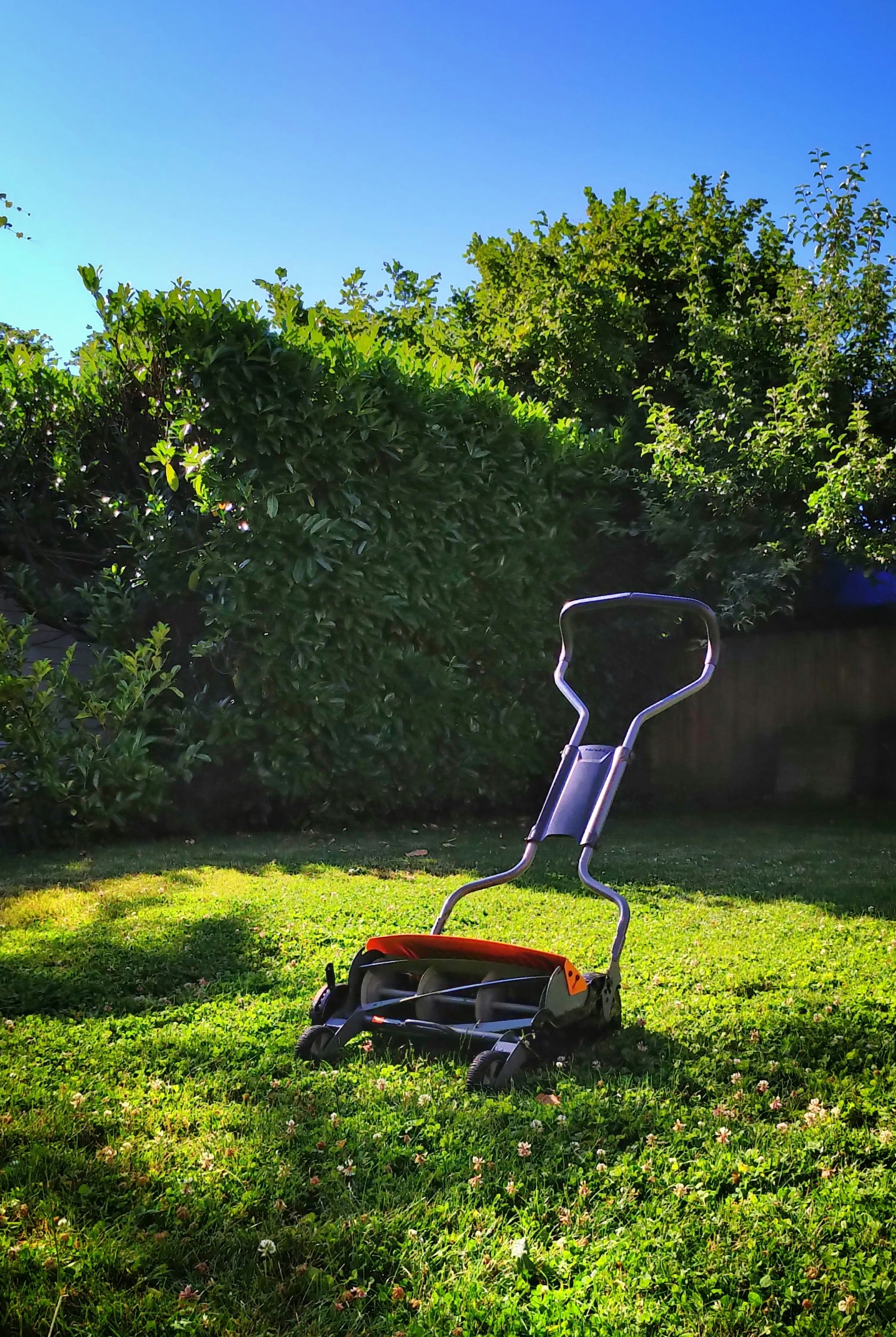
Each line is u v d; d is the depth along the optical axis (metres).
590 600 4.18
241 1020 3.84
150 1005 4.03
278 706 8.43
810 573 10.02
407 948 3.67
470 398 9.34
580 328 11.47
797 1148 2.80
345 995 3.67
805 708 11.30
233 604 8.09
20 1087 3.12
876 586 9.92
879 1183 2.61
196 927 5.20
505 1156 2.76
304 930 5.18
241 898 5.96
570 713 10.28
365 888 6.31
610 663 10.65
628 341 11.81
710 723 11.22
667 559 10.13
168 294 8.23
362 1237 2.36
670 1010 3.96
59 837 7.74
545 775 10.35
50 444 8.98
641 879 6.72
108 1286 2.16
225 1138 2.82
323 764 8.62
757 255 12.48
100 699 7.98
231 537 8.17
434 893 6.17
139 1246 2.29
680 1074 3.32
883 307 10.47
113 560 9.02
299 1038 3.53
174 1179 2.58
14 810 7.52
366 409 8.55
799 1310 2.16
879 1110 3.05
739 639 11.27
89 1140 2.83
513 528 9.55
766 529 9.84
